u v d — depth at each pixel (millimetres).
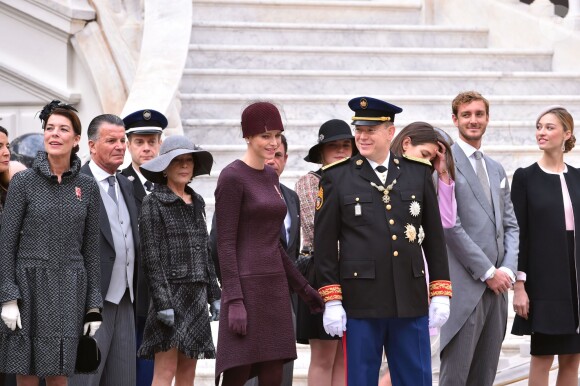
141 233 13750
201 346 13688
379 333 13133
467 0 28047
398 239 13062
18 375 13055
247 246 13172
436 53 26000
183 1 22875
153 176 13914
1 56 24688
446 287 13297
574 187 15789
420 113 24156
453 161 14711
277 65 25266
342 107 23719
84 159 21781
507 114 24422
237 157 21781
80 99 24578
